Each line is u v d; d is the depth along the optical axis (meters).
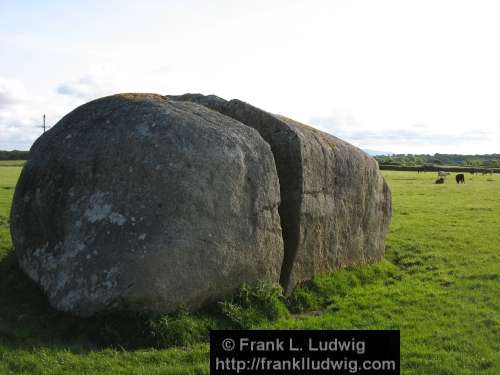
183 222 8.55
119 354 7.64
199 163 8.84
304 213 10.75
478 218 23.25
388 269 13.90
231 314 8.95
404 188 42.47
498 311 10.30
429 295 11.48
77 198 8.86
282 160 10.74
